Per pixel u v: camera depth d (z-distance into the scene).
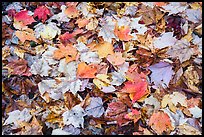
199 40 1.31
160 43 1.31
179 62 1.26
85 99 1.20
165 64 1.26
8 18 1.38
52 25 1.37
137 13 1.39
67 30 1.36
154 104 1.19
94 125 1.16
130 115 1.17
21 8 1.41
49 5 1.42
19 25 1.36
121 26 1.35
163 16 1.38
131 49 1.30
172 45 1.30
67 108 1.18
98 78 1.23
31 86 1.23
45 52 1.29
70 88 1.21
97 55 1.28
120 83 1.22
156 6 1.41
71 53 1.28
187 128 1.15
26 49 1.30
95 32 1.35
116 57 1.28
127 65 1.26
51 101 1.20
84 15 1.39
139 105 1.19
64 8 1.41
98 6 1.42
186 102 1.19
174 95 1.21
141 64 1.27
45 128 1.16
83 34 1.34
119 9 1.41
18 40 1.32
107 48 1.30
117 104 1.19
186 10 1.39
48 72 1.25
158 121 1.16
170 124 1.15
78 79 1.23
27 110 1.19
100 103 1.19
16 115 1.18
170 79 1.24
